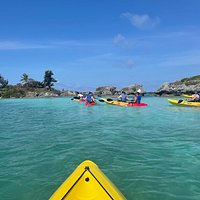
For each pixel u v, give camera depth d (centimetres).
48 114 2453
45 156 924
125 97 3219
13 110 3061
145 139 1190
